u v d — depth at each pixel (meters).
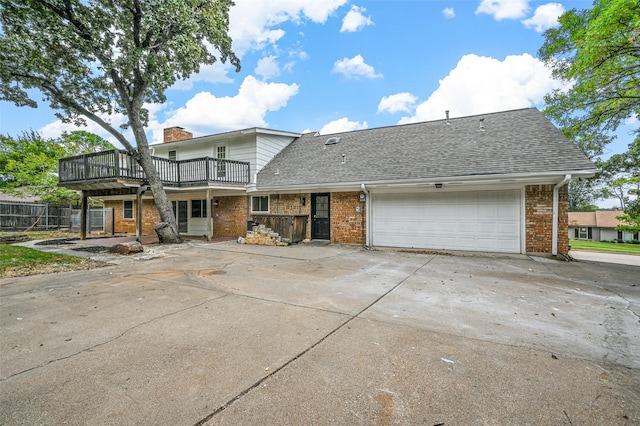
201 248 10.45
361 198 10.96
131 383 2.33
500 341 3.09
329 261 8.05
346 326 3.49
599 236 35.56
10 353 2.86
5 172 21.97
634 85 8.47
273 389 2.24
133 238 13.62
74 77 10.66
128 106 10.91
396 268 7.11
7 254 7.94
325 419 1.91
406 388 2.25
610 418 1.93
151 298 4.66
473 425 1.86
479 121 11.72
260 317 3.80
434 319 3.73
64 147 24.38
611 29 6.96
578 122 10.81
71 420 1.91
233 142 14.70
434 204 10.05
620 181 13.67
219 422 1.88
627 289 5.21
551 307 4.22
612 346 2.99
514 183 8.88
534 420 1.91
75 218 18.94
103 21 9.65
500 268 7.10
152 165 11.39
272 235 11.35
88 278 6.05
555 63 11.10
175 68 11.03
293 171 12.90
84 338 3.19
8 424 1.87
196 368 2.56
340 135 15.02
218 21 10.81
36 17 8.77
